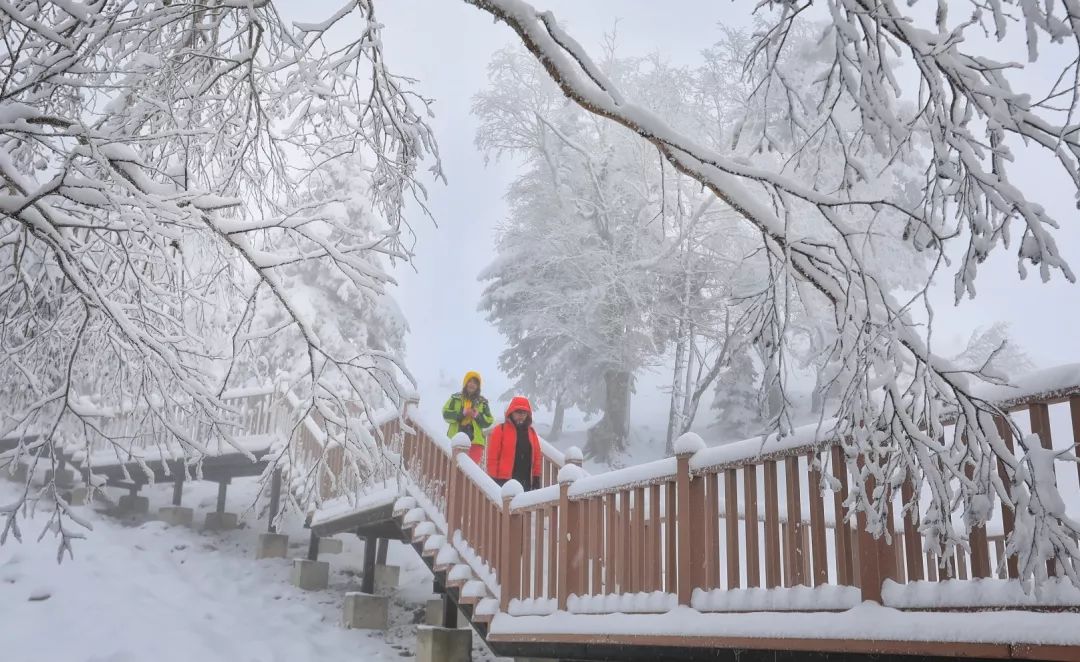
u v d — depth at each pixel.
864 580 3.55
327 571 11.13
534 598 6.45
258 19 4.87
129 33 4.58
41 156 5.17
